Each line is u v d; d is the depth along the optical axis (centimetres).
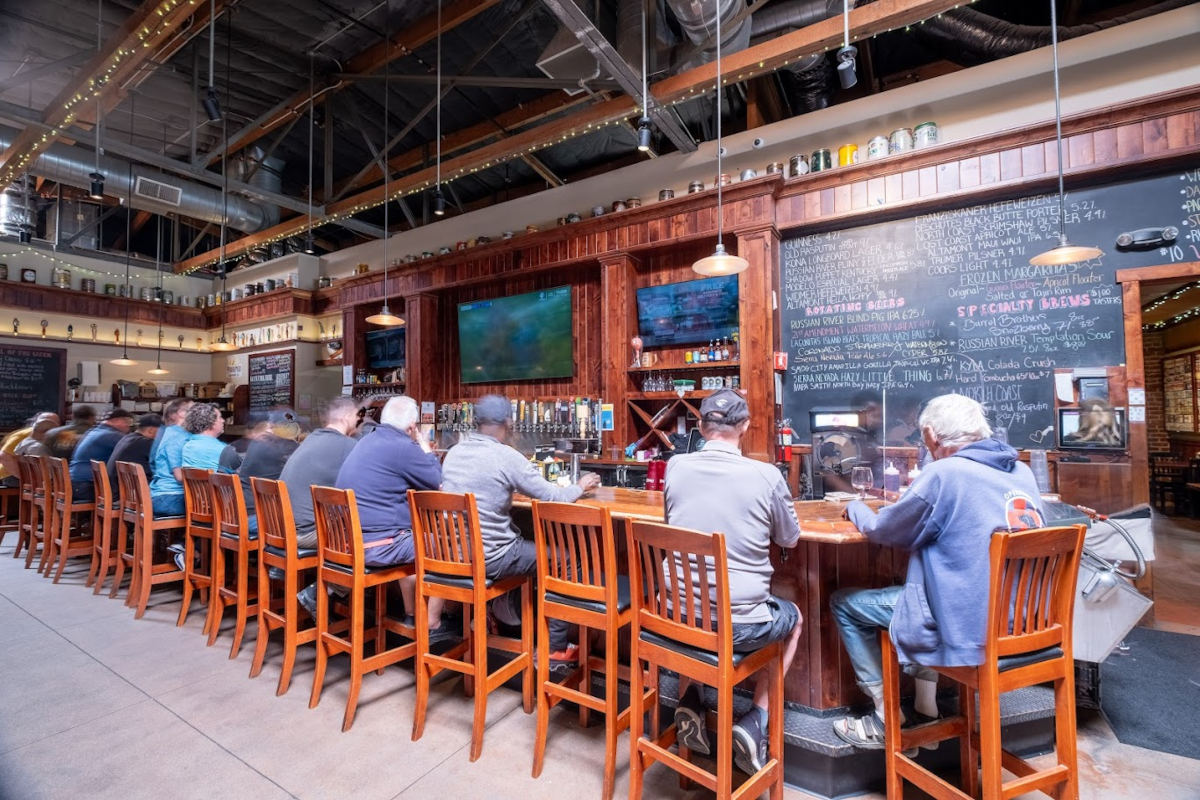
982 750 142
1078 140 345
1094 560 212
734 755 186
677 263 496
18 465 465
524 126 620
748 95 487
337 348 787
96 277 820
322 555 232
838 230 432
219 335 904
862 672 182
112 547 417
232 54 492
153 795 175
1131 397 337
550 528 194
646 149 363
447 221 647
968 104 387
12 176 536
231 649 283
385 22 455
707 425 179
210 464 342
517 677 259
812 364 438
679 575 170
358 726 215
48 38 460
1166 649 290
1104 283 348
